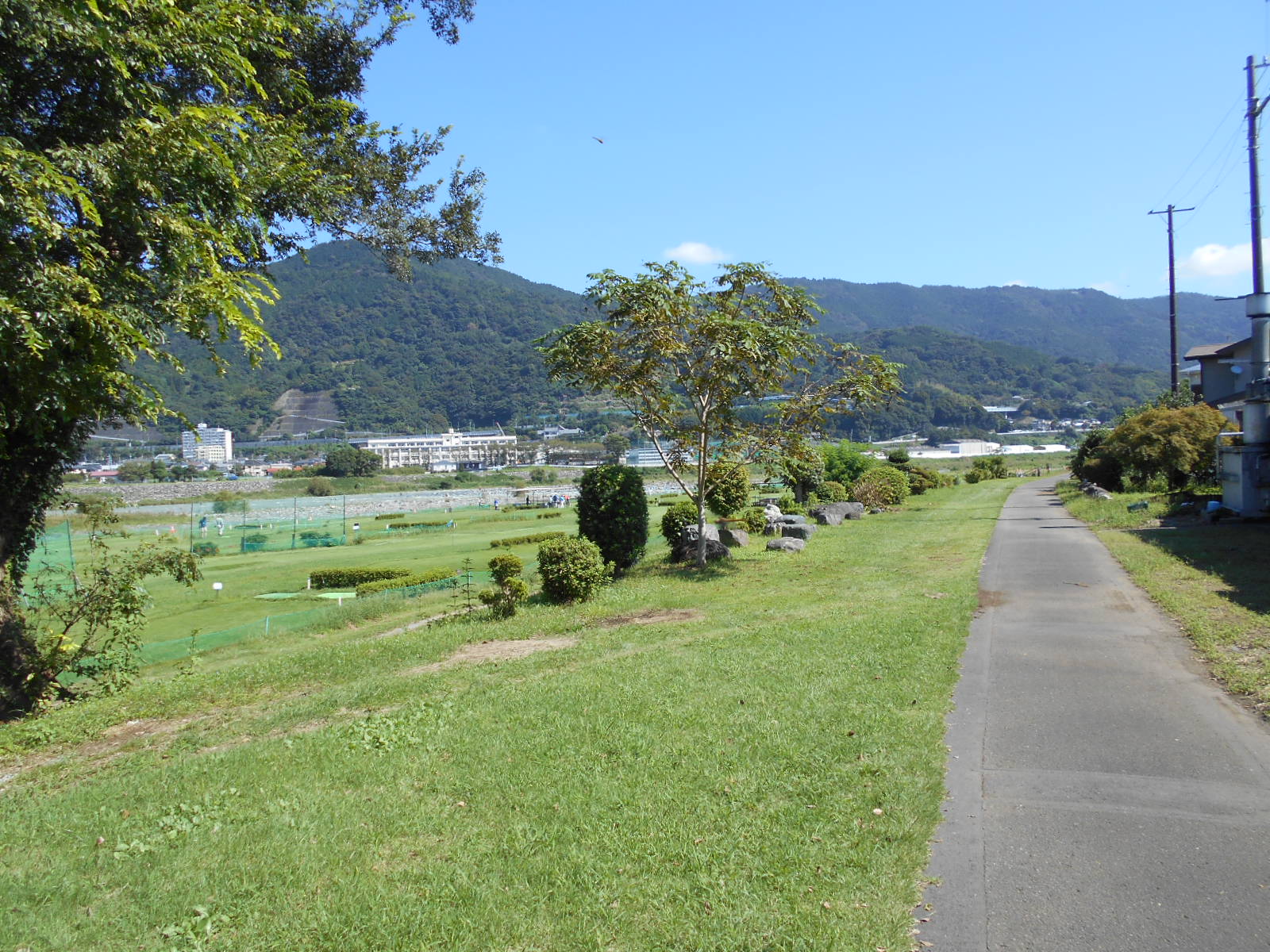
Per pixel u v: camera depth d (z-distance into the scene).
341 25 11.71
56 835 4.84
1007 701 6.30
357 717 6.96
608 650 8.80
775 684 6.87
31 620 10.14
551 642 9.52
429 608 15.29
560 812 4.60
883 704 6.21
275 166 8.46
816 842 4.13
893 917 3.47
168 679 9.65
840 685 6.75
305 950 3.45
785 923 3.46
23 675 8.70
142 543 11.43
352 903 3.77
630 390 14.15
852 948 3.27
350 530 44.38
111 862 4.38
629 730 5.88
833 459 29.69
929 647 7.98
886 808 4.46
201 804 5.11
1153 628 8.47
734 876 3.85
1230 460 17.34
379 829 4.55
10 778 6.27
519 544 33.41
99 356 6.62
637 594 12.21
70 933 3.68
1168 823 4.24
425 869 4.05
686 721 6.00
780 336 12.85
